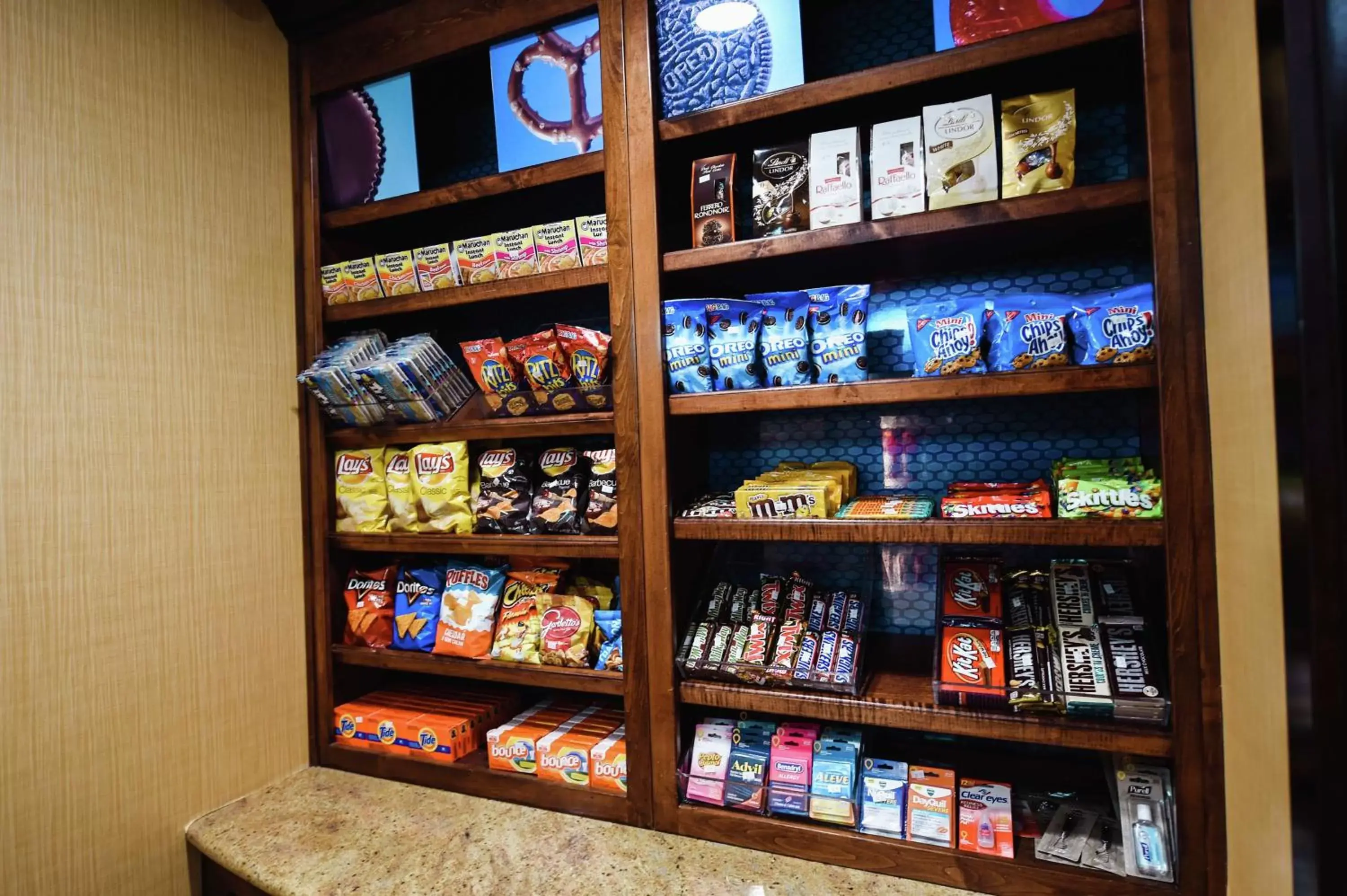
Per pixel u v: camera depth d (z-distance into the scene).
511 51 1.61
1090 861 1.20
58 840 1.36
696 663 1.46
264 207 1.81
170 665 1.56
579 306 1.96
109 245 1.48
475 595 1.75
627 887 1.28
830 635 1.43
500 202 1.95
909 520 1.30
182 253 1.62
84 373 1.43
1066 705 1.19
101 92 1.48
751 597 1.56
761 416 1.75
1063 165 1.21
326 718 1.86
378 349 1.81
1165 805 1.18
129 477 1.50
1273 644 0.90
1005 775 1.48
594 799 1.53
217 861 1.46
